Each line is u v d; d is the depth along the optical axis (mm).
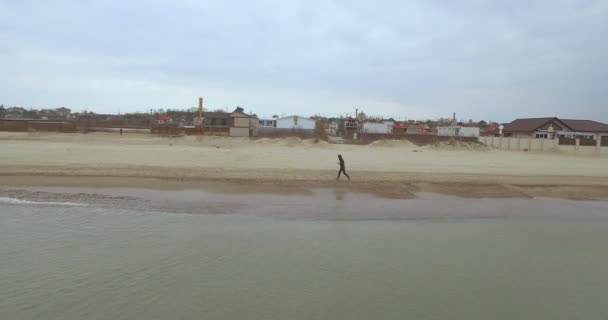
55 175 21984
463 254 12234
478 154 45625
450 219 16203
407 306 8953
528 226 15539
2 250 11555
